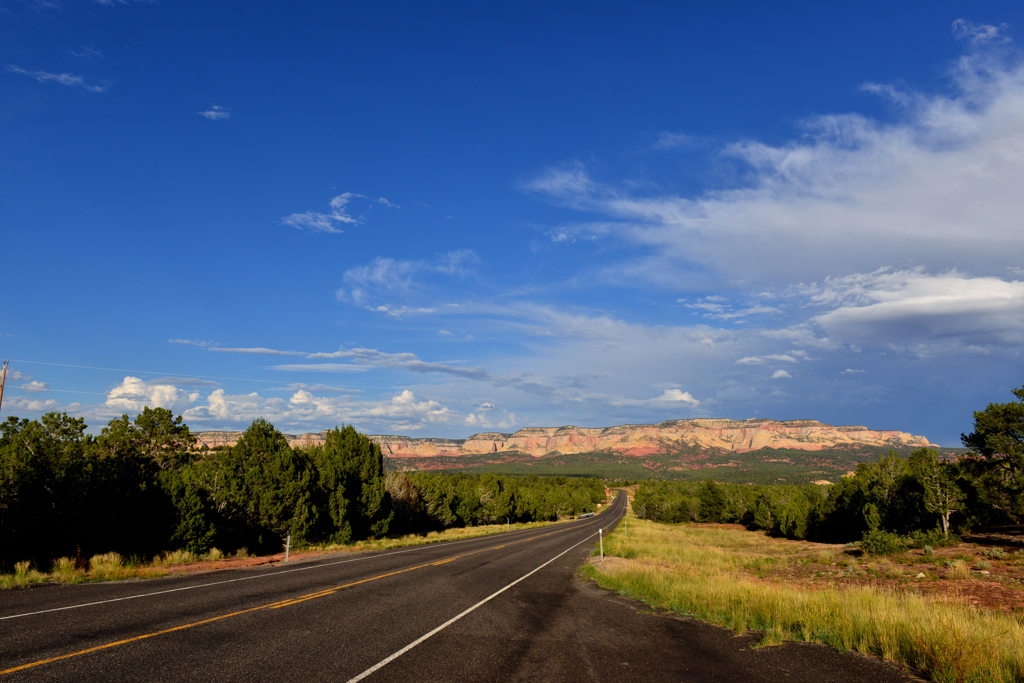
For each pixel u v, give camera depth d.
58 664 6.09
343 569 16.67
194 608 9.66
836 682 6.65
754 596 12.55
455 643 8.07
